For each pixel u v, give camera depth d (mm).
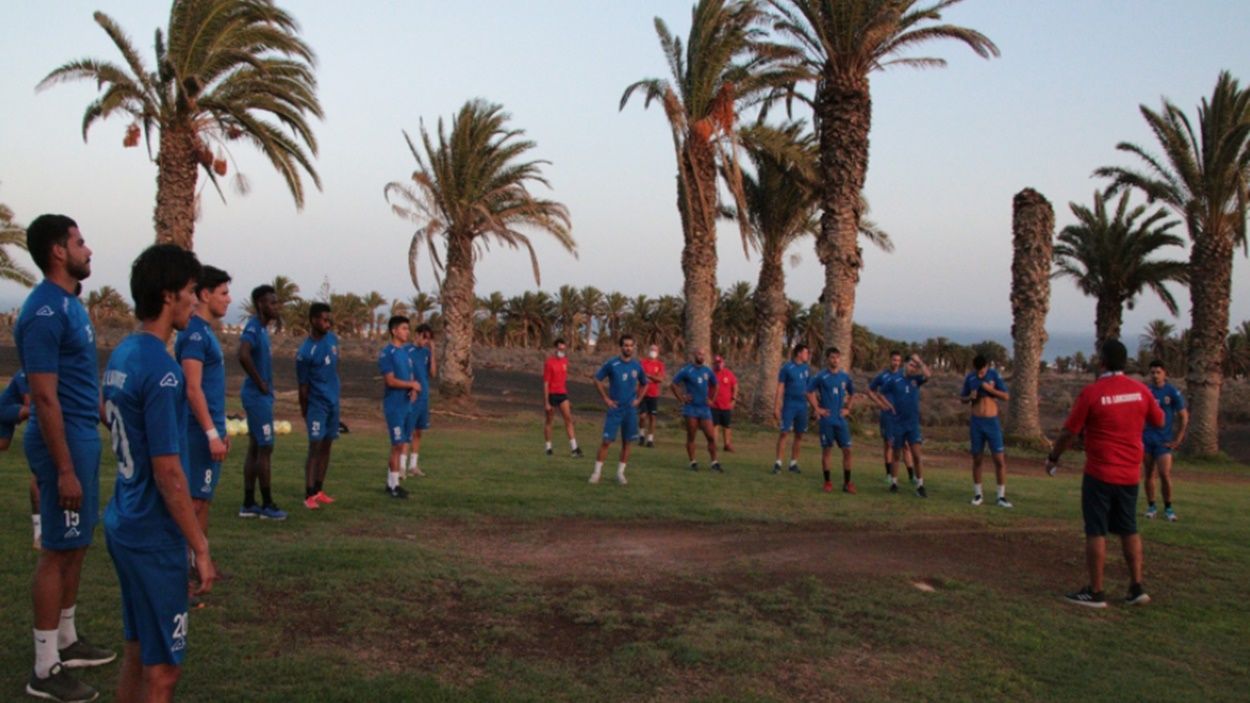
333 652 4504
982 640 5328
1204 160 23984
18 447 11016
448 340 26016
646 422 17406
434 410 23844
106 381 3115
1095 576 6289
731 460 15055
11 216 25672
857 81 20734
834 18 20031
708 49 21656
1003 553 7863
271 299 7484
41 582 3770
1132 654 5227
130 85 16781
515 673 4387
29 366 3732
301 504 8359
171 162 17297
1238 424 40719
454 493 9477
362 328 94562
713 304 23156
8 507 7297
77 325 3973
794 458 13656
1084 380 56094
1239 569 7582
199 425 5473
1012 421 22906
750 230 26406
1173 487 15055
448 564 6336
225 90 17969
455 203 25109
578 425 22000
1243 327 72812
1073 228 30094
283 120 18500
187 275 3168
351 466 11328
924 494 11234
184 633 3162
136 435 3049
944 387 48500
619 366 10820
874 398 11734
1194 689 4688
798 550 7523
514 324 99000
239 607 5055
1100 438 6312
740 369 57469
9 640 4332
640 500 9617
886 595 6180
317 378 8242
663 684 4363
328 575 5789
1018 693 4500
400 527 7629
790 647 4988
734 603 5777
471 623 5133
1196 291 24719
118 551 3051
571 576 6312
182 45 16859
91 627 4586
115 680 4027
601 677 4402
